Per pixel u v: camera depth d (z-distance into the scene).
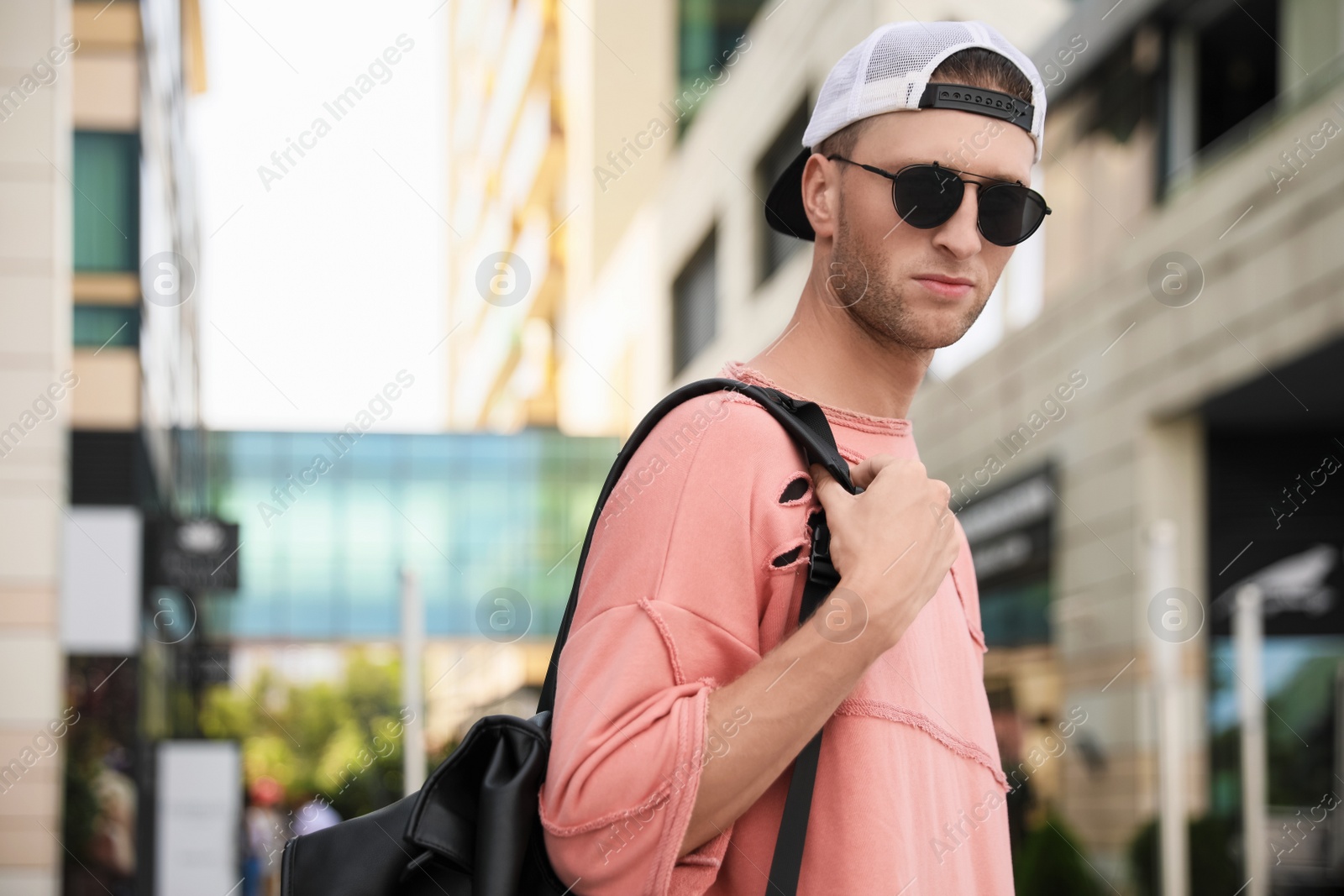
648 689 0.98
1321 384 10.47
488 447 22.06
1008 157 1.15
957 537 1.11
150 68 12.49
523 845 0.98
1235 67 11.08
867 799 1.02
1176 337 11.25
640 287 18.69
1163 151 11.58
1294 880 10.50
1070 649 12.66
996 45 1.17
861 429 1.19
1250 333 10.33
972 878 1.13
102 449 11.37
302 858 1.04
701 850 0.98
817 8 12.93
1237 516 11.68
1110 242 12.22
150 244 12.16
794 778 1.00
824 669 0.96
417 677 8.97
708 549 1.02
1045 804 12.71
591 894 0.96
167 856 10.55
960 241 1.13
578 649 1.03
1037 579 13.43
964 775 1.15
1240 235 10.41
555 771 0.97
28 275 11.18
